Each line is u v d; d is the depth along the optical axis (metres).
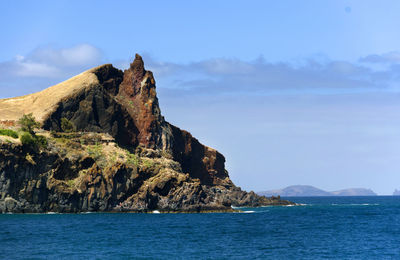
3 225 104.88
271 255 74.00
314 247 83.00
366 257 73.62
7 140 136.00
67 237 88.38
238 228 115.00
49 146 150.38
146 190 162.38
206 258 70.38
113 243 82.75
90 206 151.25
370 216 169.25
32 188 138.75
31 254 70.31
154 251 75.44
